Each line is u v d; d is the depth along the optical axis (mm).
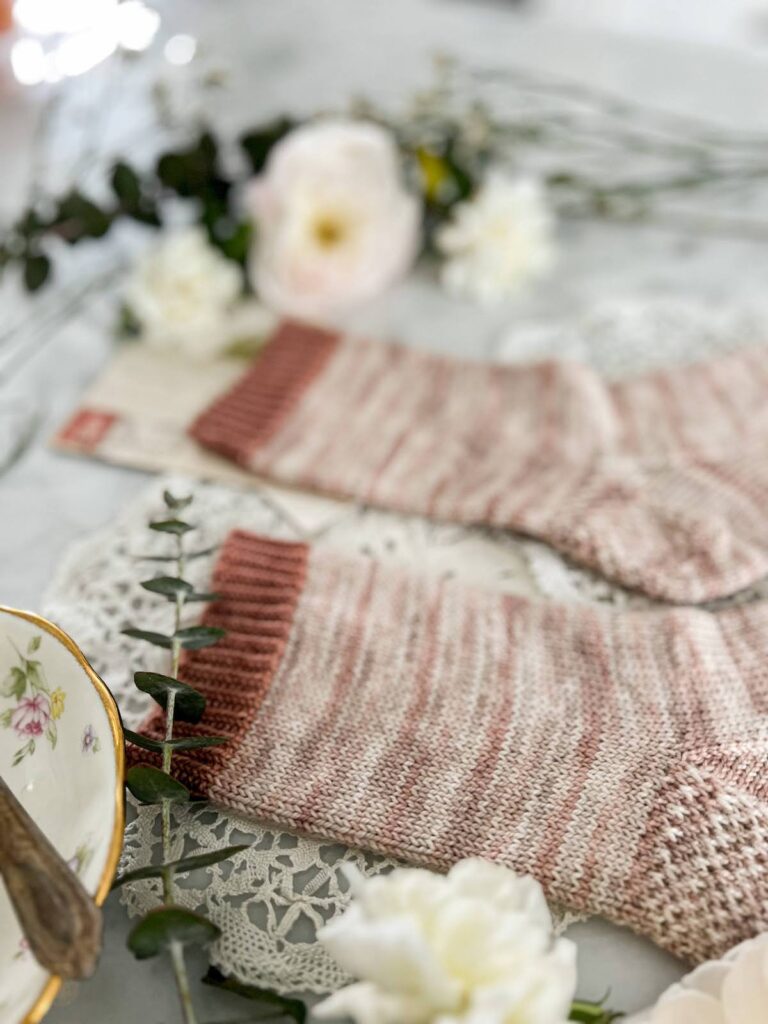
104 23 725
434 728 493
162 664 540
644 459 661
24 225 753
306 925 433
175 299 772
